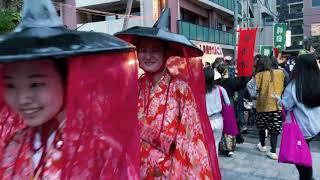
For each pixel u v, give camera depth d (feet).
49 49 3.84
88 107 4.19
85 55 3.98
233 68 31.58
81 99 4.14
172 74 9.30
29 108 4.42
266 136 23.95
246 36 29.48
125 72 4.46
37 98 4.38
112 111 4.37
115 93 4.35
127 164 4.69
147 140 8.79
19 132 5.07
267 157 21.29
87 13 53.26
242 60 29.37
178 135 8.84
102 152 4.42
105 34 4.53
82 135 4.26
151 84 9.33
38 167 4.70
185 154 8.71
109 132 4.41
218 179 9.41
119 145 4.53
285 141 14.24
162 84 9.18
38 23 4.29
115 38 4.52
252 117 29.91
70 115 4.16
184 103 9.08
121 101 4.42
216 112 17.11
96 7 57.93
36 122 4.52
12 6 15.47
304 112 13.99
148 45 9.07
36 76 4.31
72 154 4.30
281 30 75.61
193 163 8.66
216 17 83.41
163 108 8.98
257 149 23.17
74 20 49.78
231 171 18.76
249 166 19.62
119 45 4.32
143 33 8.64
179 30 61.93
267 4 128.26
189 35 64.85
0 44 3.91
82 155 4.30
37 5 4.36
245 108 26.58
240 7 85.76
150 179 8.72
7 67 4.32
